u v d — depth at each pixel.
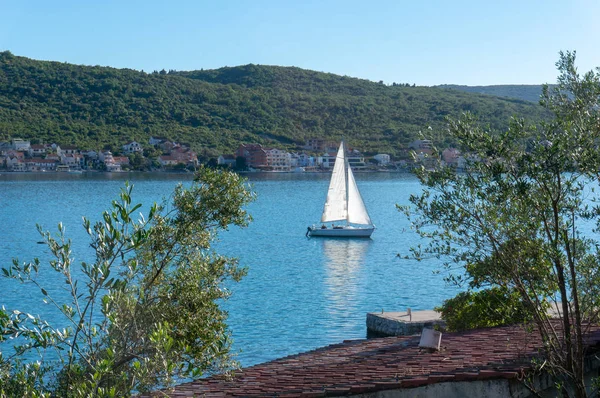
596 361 12.01
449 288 56.69
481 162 10.33
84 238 91.31
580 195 10.29
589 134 9.81
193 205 13.05
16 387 8.36
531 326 11.73
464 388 11.04
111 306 8.92
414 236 99.88
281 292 54.94
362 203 96.69
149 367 8.34
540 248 10.18
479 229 10.59
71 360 8.74
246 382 12.73
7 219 117.69
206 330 12.83
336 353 16.00
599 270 10.54
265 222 121.19
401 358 13.34
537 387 11.20
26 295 49.88
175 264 13.20
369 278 62.84
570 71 10.45
